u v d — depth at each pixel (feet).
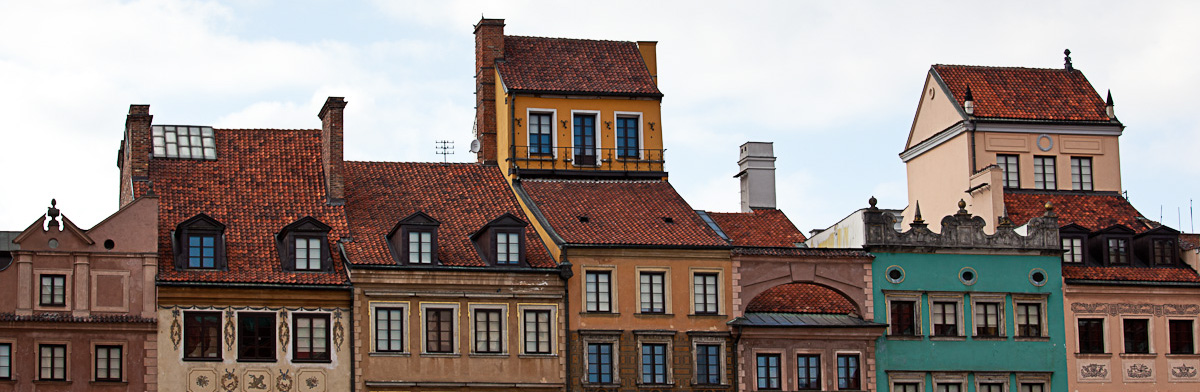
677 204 236.02
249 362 204.85
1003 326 230.89
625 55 258.37
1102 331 233.76
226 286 204.95
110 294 202.59
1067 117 257.96
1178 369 234.38
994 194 245.24
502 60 251.60
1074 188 256.11
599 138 246.68
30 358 199.31
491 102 250.57
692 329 220.43
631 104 249.75
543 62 252.83
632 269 220.43
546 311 215.92
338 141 225.35
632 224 227.20
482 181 240.73
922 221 231.50
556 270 215.92
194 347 203.82
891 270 229.04
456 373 211.00
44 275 201.36
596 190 238.48
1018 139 255.70
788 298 229.86
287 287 206.69
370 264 209.36
